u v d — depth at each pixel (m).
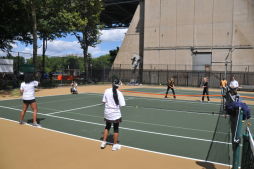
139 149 6.25
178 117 10.94
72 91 21.14
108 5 50.94
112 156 5.69
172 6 38.72
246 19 33.78
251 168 3.36
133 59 43.09
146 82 40.53
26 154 5.72
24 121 9.29
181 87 35.09
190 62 37.44
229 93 6.93
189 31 37.44
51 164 5.14
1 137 7.08
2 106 12.82
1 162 5.20
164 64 39.38
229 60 34.69
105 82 40.91
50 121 9.46
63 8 28.58
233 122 5.20
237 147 4.43
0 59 25.31
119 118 6.08
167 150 6.25
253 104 17.02
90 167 5.02
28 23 25.69
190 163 5.33
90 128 8.43
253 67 33.41
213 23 35.75
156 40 40.03
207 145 6.71
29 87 8.41
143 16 43.12
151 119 10.39
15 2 22.98
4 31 25.16
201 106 14.70
